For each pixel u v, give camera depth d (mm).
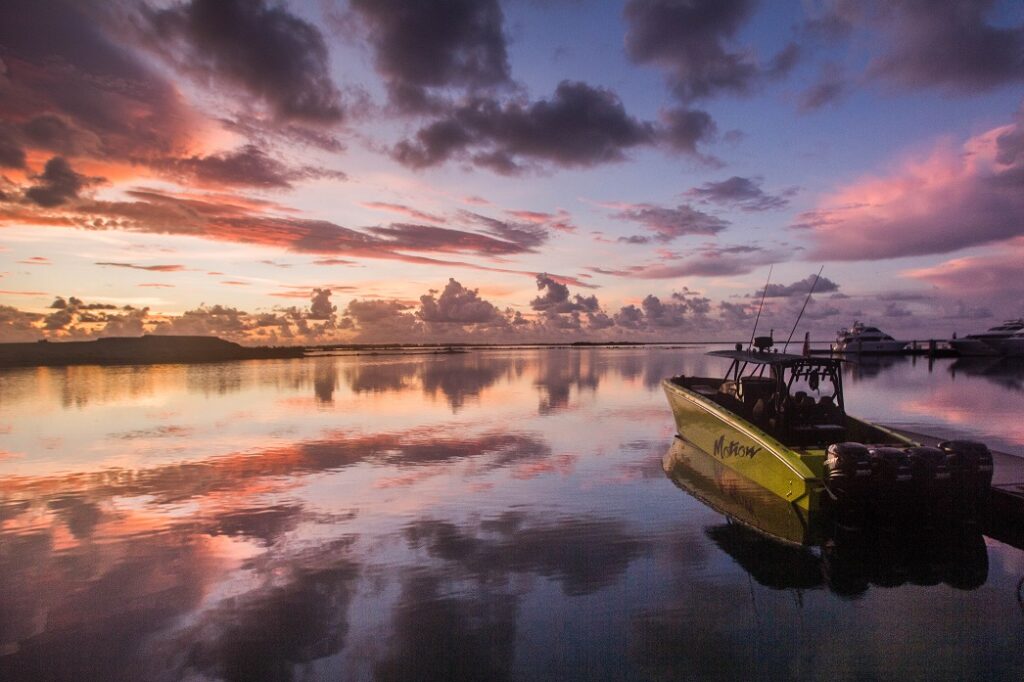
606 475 11320
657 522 8500
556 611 5789
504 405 22828
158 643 5211
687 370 46156
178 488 10477
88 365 52875
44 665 4875
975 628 5520
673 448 13992
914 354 75812
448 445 14461
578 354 98000
